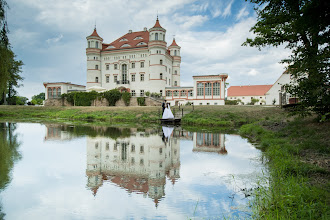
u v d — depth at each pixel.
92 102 45.75
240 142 10.53
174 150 8.70
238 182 4.97
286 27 11.08
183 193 4.40
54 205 3.86
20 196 4.22
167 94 51.47
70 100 47.84
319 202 3.37
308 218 3.09
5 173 5.61
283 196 3.65
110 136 12.49
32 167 6.13
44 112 34.16
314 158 5.90
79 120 25.98
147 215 3.50
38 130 15.03
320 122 9.22
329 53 7.15
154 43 49.56
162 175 5.50
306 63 7.80
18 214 3.52
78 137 11.94
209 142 10.58
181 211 3.64
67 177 5.34
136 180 5.16
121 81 53.59
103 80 55.88
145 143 10.27
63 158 7.21
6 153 7.86
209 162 6.77
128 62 53.84
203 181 5.07
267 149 8.09
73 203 3.94
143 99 43.59
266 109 21.11
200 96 47.16
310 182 4.47
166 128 17.42
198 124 20.16
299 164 5.41
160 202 3.96
